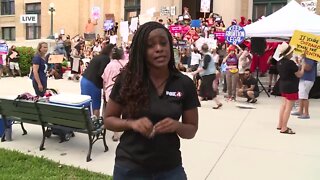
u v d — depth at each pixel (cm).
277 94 1373
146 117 243
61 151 641
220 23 1920
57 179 495
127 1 2808
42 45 800
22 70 1969
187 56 1638
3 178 487
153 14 1975
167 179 253
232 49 1273
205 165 588
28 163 561
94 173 530
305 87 960
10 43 3089
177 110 250
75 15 3036
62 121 613
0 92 1342
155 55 246
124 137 255
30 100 654
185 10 2127
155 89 251
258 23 1308
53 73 1877
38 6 3366
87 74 709
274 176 546
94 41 2253
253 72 1507
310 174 557
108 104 259
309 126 882
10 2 3703
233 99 1251
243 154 648
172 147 253
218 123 895
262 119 950
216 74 1193
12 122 717
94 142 639
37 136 733
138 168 249
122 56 670
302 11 1293
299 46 891
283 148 690
